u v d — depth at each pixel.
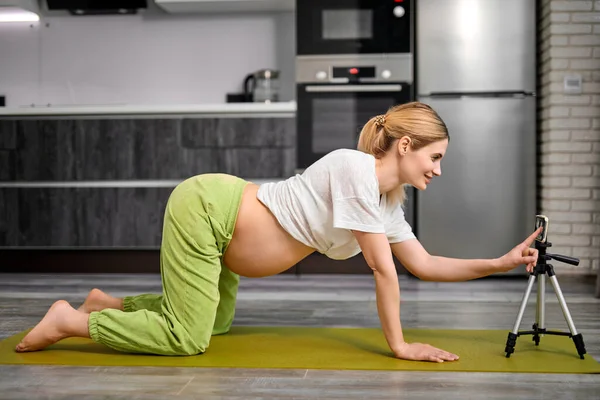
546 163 4.28
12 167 4.47
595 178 4.21
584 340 2.45
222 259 2.32
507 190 4.28
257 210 2.23
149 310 2.37
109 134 4.43
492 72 4.26
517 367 2.05
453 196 4.29
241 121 4.40
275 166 4.40
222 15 5.00
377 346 2.33
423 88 4.29
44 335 2.19
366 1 4.32
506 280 4.12
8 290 3.76
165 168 4.43
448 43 4.26
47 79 5.07
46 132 4.45
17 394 1.81
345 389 1.85
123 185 4.45
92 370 2.03
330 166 2.12
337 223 2.05
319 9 4.34
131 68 5.05
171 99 5.04
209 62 5.01
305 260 4.36
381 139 2.15
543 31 4.35
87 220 4.46
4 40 5.08
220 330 2.51
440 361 2.10
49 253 4.51
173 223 2.20
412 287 3.83
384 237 2.09
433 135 2.10
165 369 2.04
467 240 4.29
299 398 1.78
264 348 2.29
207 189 2.23
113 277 4.32
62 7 4.92
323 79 4.35
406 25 4.31
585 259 4.21
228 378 1.95
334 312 3.04
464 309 3.12
